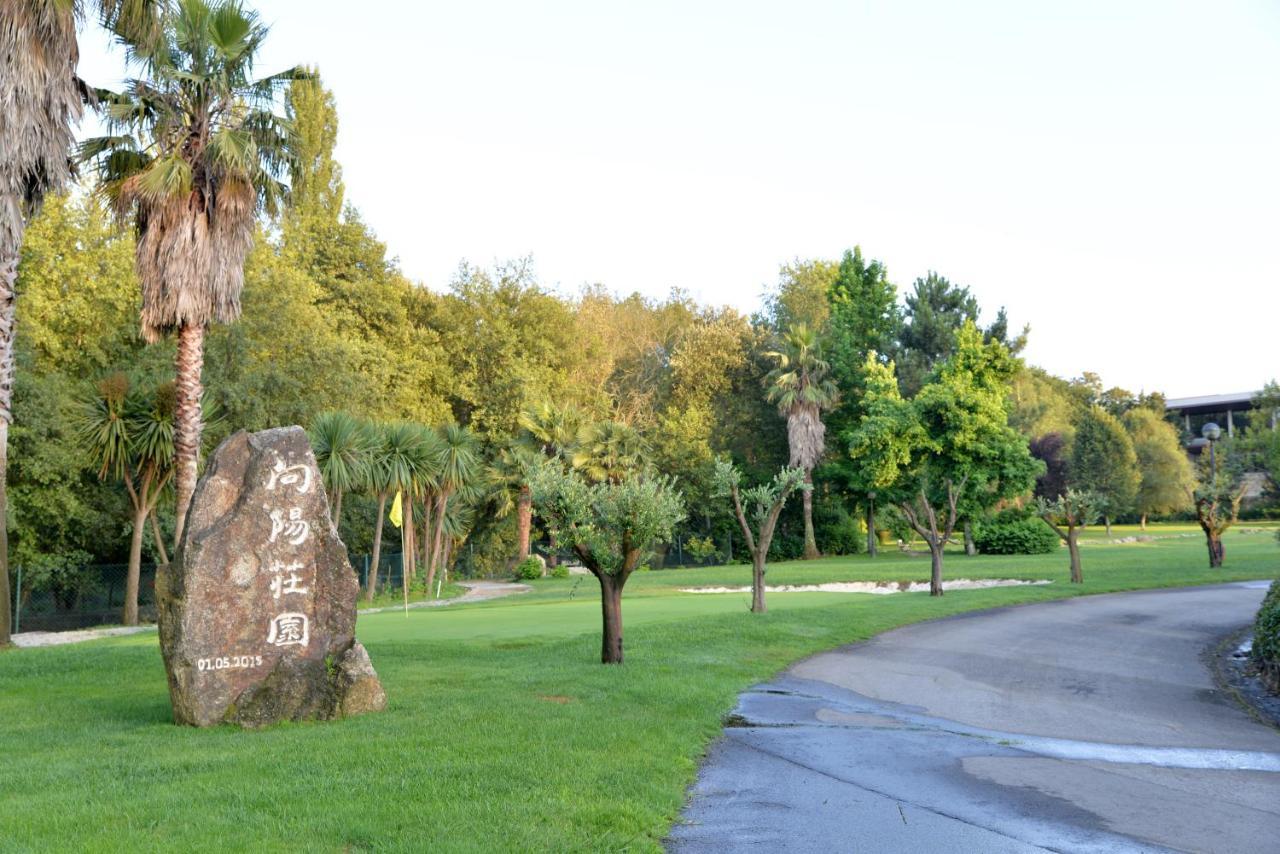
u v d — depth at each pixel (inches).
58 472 1159.0
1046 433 2755.9
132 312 1337.4
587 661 576.1
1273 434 1959.9
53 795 280.8
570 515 557.3
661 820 277.7
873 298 2482.8
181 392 872.3
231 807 268.2
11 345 798.5
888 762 360.8
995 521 2065.7
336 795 280.7
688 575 1726.1
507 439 2059.5
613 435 1845.5
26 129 603.8
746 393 2571.4
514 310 2290.8
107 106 811.4
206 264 836.6
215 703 397.1
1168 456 3090.6
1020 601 997.2
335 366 1565.0
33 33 604.4
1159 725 439.8
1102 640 716.7
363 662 418.6
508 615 909.8
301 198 936.3
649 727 387.5
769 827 280.1
